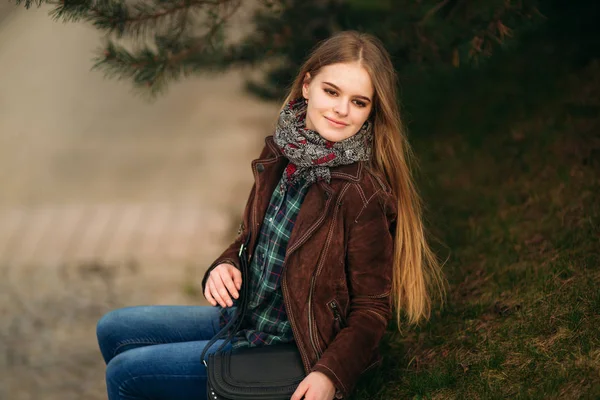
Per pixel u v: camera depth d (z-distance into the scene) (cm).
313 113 231
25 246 623
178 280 531
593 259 306
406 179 247
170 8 354
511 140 458
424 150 491
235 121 944
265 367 225
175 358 245
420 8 369
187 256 576
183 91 1101
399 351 300
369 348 226
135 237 624
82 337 460
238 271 248
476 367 266
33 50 1327
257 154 817
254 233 245
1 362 432
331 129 229
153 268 558
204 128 930
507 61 552
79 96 1112
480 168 445
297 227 229
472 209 404
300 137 233
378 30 381
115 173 802
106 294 518
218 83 1122
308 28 420
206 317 276
